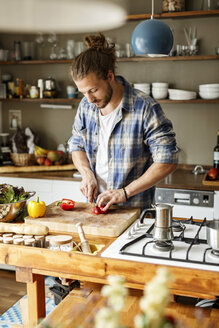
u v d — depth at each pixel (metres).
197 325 1.29
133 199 2.23
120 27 4.19
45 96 4.40
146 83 4.18
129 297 1.48
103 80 1.88
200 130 4.15
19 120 4.78
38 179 3.99
